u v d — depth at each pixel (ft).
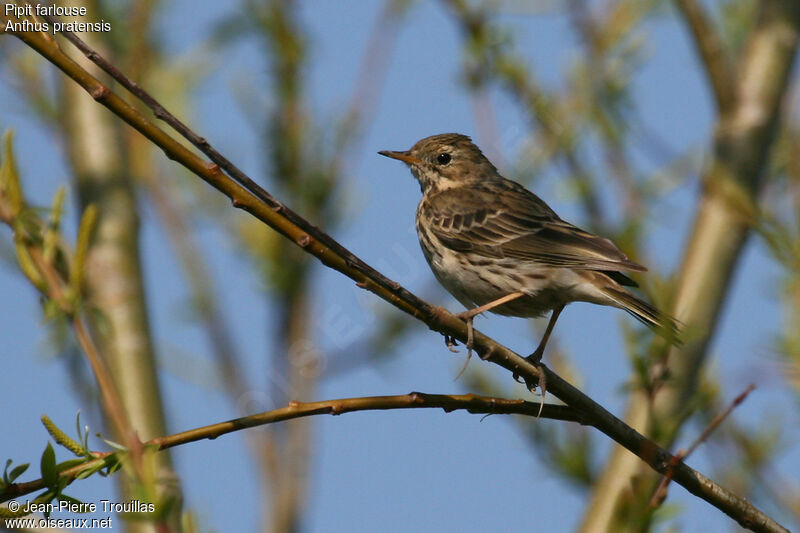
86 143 37.52
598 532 28.35
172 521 21.94
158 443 23.75
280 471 36.83
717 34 35.17
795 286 19.85
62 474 22.09
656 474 28.19
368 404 27.04
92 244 35.27
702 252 32.35
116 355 33.58
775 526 28.25
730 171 32.94
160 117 24.72
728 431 27.09
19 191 25.72
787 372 19.54
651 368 27.45
